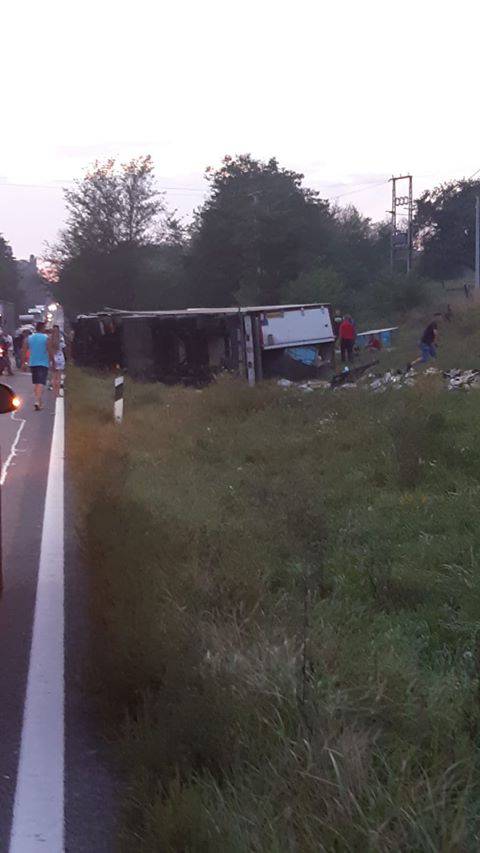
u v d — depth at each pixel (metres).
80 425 18.12
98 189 76.62
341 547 7.95
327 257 74.50
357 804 3.66
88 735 5.10
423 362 28.19
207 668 5.00
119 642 5.46
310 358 29.16
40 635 6.75
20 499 12.02
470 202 76.38
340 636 5.81
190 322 29.91
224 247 72.12
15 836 4.11
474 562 7.08
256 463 13.30
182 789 4.04
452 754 4.16
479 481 9.98
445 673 5.32
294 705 4.60
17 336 44.56
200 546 7.75
